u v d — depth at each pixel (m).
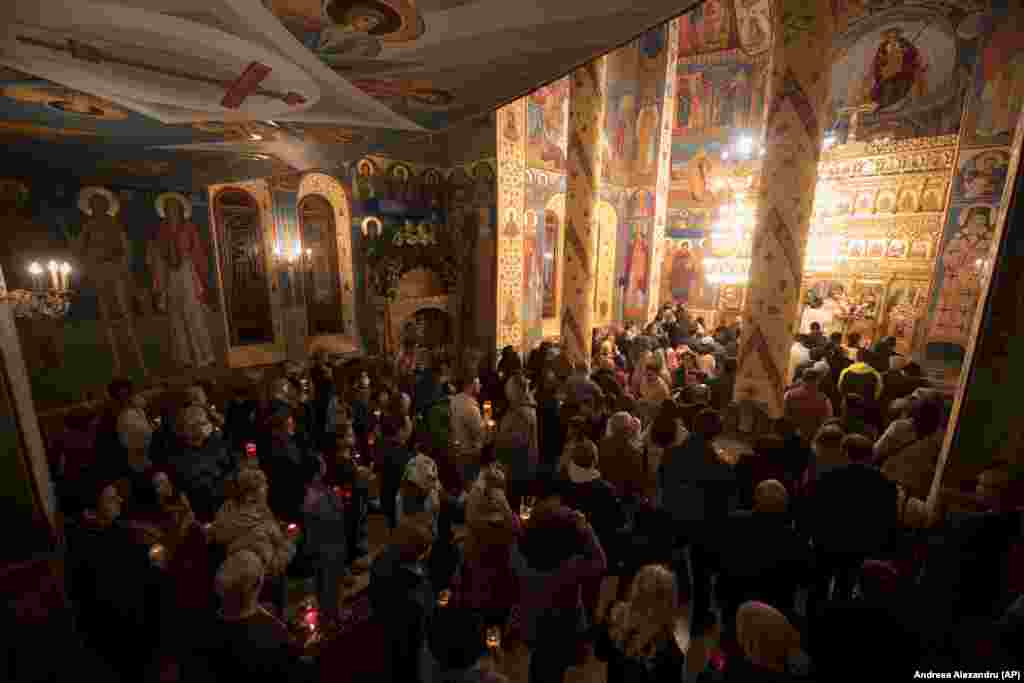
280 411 5.07
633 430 3.97
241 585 2.17
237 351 8.62
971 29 9.98
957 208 9.81
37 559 3.18
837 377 6.91
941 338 10.16
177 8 1.91
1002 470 3.00
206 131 3.93
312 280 9.66
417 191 10.96
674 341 10.04
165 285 7.64
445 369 6.50
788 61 5.48
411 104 3.21
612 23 2.01
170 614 3.07
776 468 3.73
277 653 2.17
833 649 1.97
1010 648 2.19
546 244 12.09
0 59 2.50
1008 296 3.32
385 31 2.12
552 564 2.57
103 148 4.50
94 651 3.24
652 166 12.90
